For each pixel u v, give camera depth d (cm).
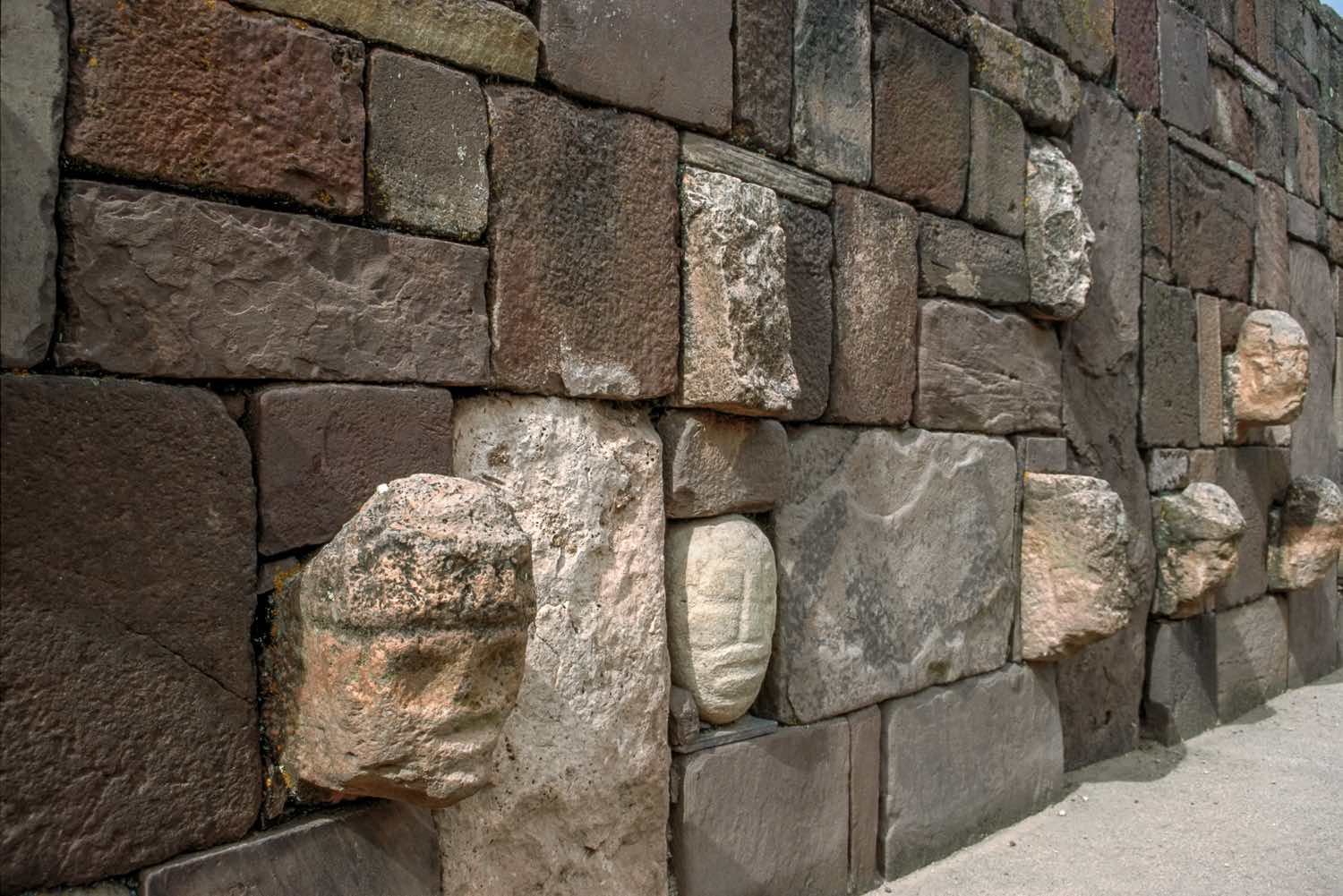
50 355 169
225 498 186
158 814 177
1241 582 538
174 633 179
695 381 265
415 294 214
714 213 264
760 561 279
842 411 318
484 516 181
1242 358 531
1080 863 347
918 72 349
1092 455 437
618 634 251
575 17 245
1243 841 366
